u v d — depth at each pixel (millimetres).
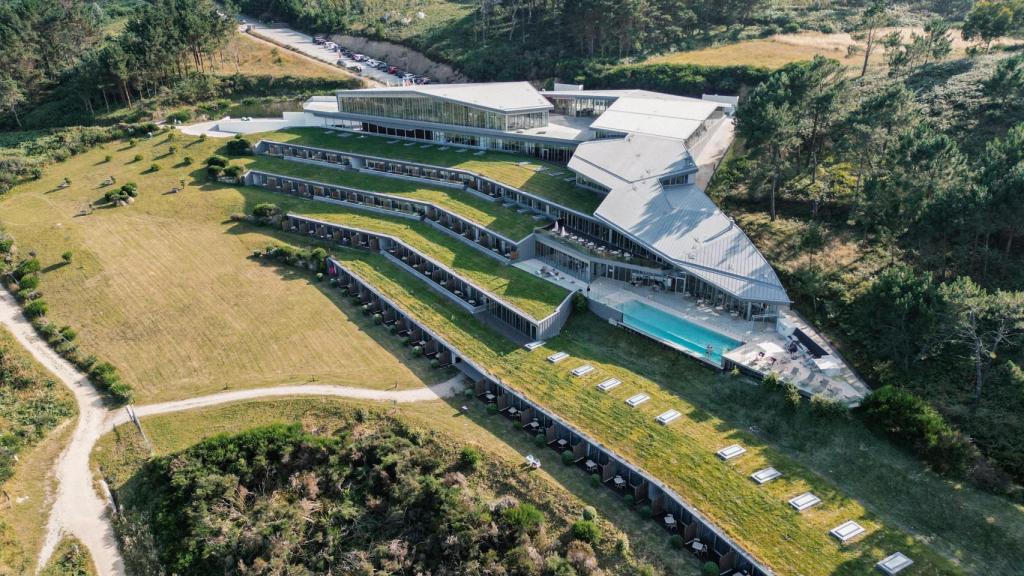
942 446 54625
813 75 86562
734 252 74562
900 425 56656
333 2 199375
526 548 54656
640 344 72938
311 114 137625
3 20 156500
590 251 82188
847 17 144875
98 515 63625
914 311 61281
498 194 101000
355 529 60438
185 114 149250
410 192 106250
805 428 59875
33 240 105750
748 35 142875
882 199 72500
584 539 55062
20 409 74000
